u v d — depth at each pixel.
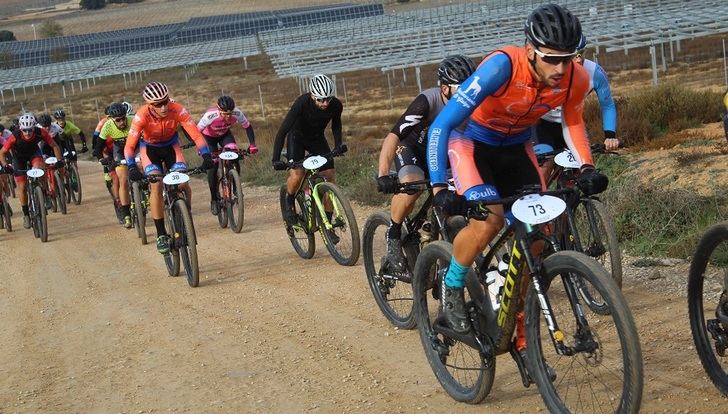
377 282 5.67
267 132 22.14
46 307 7.21
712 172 8.02
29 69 78.62
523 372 3.69
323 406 4.29
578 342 3.26
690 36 28.34
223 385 4.77
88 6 195.62
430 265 4.27
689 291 3.93
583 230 6.22
